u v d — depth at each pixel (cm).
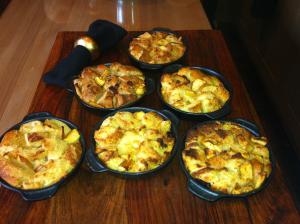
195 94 49
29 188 38
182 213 39
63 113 50
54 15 83
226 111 47
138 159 41
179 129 48
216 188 38
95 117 50
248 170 39
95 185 41
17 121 58
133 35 65
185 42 62
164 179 42
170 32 64
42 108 51
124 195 40
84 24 79
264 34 85
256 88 88
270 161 41
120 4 85
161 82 51
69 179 40
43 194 38
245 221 38
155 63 56
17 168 39
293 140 71
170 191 41
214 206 39
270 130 77
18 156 40
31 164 41
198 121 48
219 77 54
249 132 44
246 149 42
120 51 62
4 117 59
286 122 74
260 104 83
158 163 41
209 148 42
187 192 41
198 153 41
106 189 41
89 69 53
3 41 75
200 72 53
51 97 53
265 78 84
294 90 70
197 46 64
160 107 51
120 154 42
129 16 80
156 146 42
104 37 60
